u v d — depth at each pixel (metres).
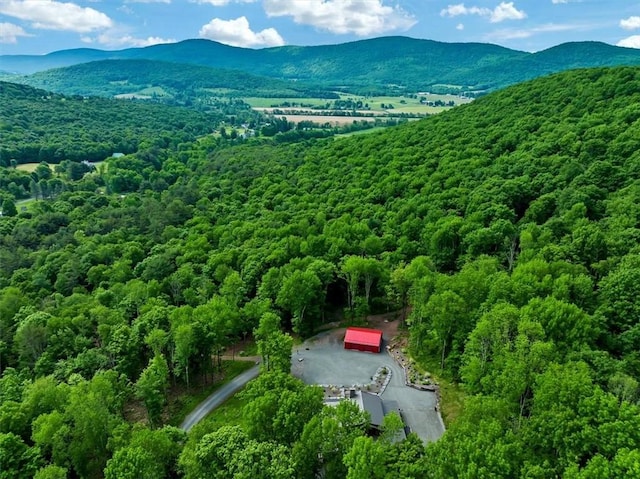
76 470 61.00
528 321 62.28
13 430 64.06
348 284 103.75
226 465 49.44
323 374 82.69
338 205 147.50
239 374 87.50
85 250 137.75
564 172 117.69
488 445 45.16
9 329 96.44
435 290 81.88
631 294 69.56
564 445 47.62
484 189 124.06
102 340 88.69
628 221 89.69
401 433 64.44
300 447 51.91
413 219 122.12
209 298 105.00
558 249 86.81
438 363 82.69
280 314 97.56
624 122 130.00
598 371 58.28
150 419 71.94
